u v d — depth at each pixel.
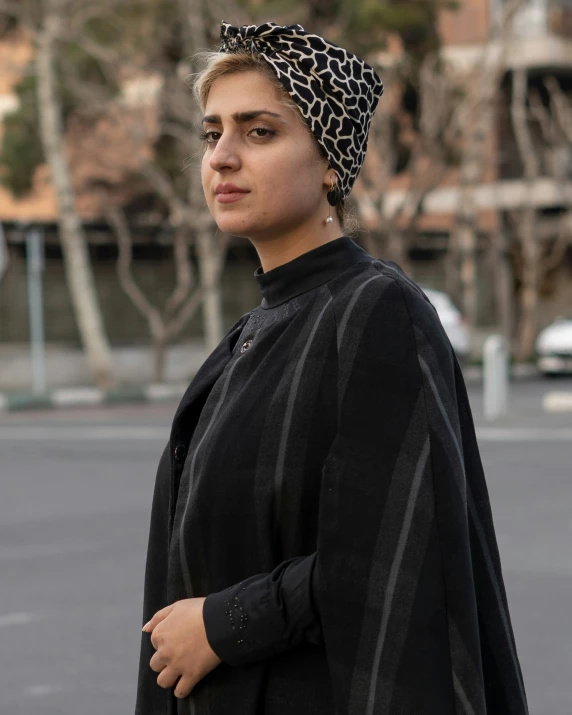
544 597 7.37
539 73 34.53
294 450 1.90
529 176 31.84
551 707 5.54
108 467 13.64
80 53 25.03
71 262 24.86
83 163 28.89
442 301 28.56
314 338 1.95
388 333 1.89
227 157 2.04
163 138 27.78
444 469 1.82
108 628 6.89
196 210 25.39
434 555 1.80
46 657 6.36
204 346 30.03
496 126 35.88
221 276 30.47
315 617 1.85
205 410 2.08
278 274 2.08
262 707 1.92
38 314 23.97
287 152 2.02
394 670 1.77
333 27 25.78
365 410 1.86
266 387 1.97
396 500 1.81
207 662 1.92
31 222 26.36
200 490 1.98
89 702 5.67
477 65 28.08
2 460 14.41
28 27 24.25
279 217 2.04
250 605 1.88
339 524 1.83
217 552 1.96
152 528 2.23
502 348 18.53
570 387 25.23
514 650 1.95
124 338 29.41
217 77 2.08
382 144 27.36
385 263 2.05
